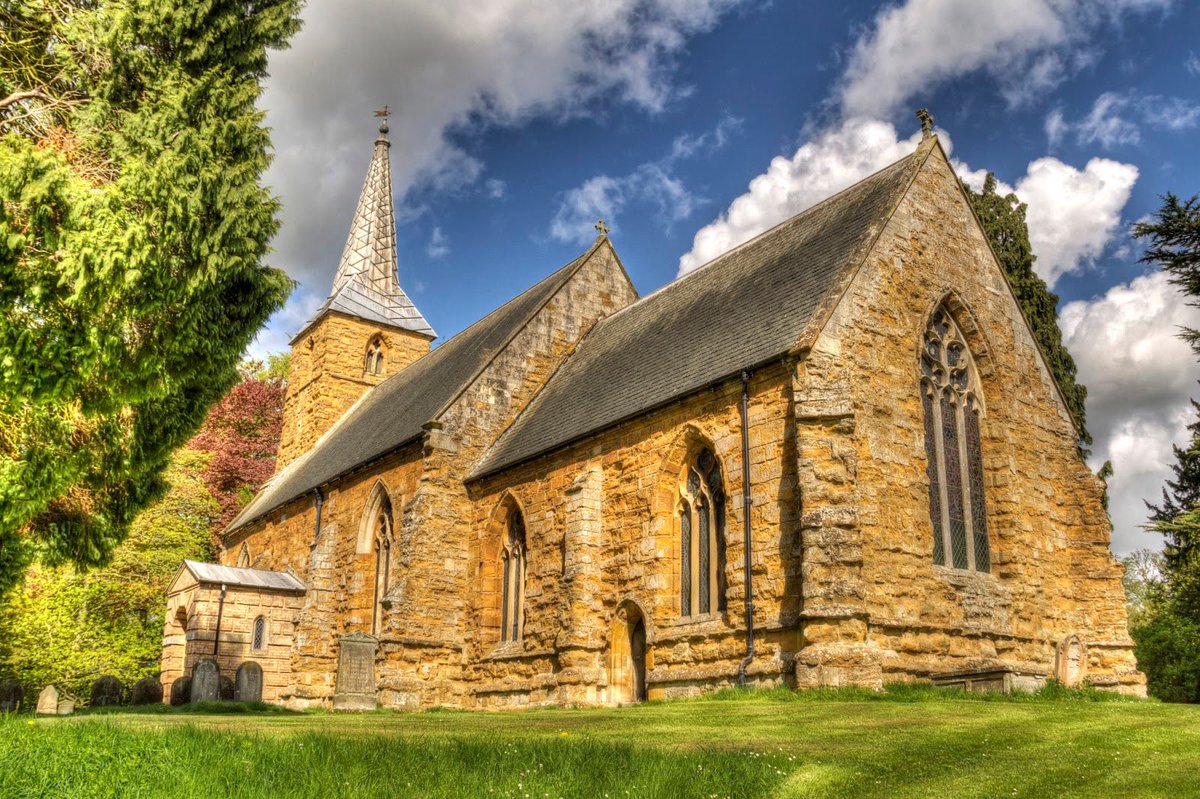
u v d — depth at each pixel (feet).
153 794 28.94
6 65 49.42
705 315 90.68
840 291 70.49
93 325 46.32
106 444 55.06
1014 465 79.92
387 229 177.88
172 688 98.53
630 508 79.36
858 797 32.12
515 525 95.76
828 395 64.85
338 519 119.14
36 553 59.31
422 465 101.96
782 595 64.80
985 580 75.25
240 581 115.85
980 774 34.86
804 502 62.85
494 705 89.66
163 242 48.39
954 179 85.56
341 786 31.17
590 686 76.79
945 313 81.15
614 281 121.29
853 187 90.12
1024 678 71.87
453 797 30.40
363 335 165.37
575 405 95.86
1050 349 118.83
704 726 46.93
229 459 186.91
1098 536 82.74
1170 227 82.64
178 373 54.24
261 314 57.31
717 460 73.36
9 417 50.49
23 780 28.99
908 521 69.62
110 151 48.73
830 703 53.52
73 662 125.18
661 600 74.54
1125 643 79.77
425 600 95.66
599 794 31.37
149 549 145.89
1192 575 114.32
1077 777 34.09
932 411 77.36
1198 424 123.95
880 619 64.49
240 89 53.83
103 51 49.42
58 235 44.16
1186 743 38.96
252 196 53.31
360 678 88.84
